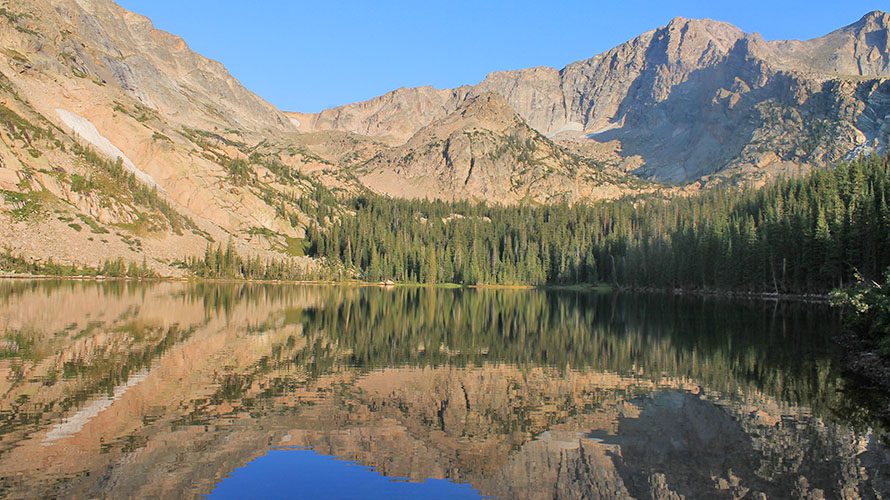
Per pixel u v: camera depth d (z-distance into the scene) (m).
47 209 167.50
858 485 21.64
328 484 21.91
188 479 21.91
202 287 150.00
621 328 74.00
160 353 47.47
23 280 135.00
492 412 32.34
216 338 57.28
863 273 104.81
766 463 24.08
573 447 26.50
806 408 32.84
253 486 21.50
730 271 139.62
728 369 44.75
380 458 24.75
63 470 22.27
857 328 51.28
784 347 55.91
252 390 35.91
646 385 39.19
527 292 179.12
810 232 119.56
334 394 35.56
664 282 166.38
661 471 23.42
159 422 28.72
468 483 22.27
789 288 128.75
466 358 49.91
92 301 92.56
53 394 33.34
